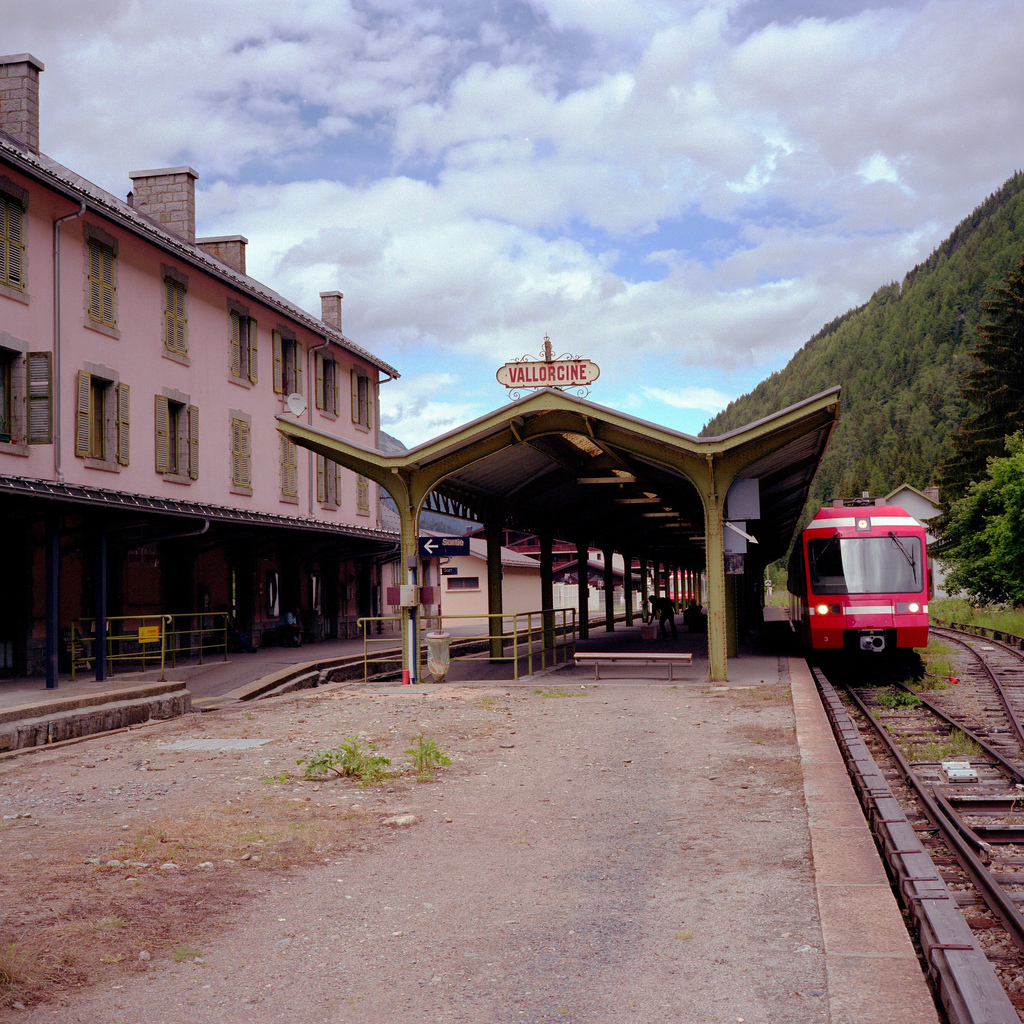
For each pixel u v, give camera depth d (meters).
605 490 24.34
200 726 12.70
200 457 22.67
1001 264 177.12
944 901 4.78
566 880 5.73
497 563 22.06
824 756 9.02
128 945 4.72
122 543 17.52
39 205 17.36
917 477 118.62
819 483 156.88
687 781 8.39
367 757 9.33
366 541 27.78
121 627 19.09
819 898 5.01
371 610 33.28
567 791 8.12
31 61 19.08
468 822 7.12
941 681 18.02
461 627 38.69
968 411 133.62
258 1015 3.97
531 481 21.48
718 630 16.45
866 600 17.81
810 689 14.36
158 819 7.28
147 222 21.98
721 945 4.62
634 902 5.30
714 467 16.34
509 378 16.72
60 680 15.59
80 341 18.36
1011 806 8.27
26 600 16.45
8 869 5.99
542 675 19.02
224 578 23.47
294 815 7.34
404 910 5.23
